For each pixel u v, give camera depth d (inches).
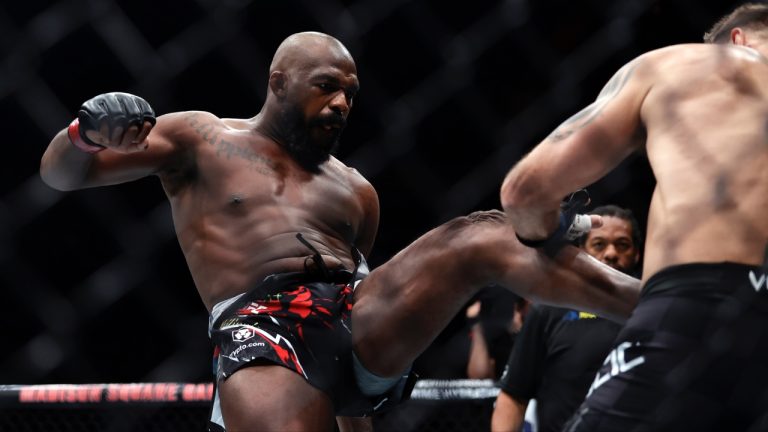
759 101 122.6
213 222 161.8
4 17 290.5
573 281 142.3
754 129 120.0
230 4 182.7
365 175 374.3
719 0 315.3
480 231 147.8
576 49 346.9
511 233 146.3
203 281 162.4
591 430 112.5
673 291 113.6
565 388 202.8
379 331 150.9
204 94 346.9
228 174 163.6
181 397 199.6
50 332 362.0
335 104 167.3
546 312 207.9
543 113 357.4
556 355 204.8
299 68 167.9
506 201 128.2
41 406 199.6
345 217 171.9
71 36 323.3
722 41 142.0
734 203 116.2
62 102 337.4
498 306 245.3
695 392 109.3
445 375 311.0
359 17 319.0
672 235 116.6
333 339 151.7
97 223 367.6
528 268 143.4
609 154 124.7
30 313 364.5
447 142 374.6
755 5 142.3
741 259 113.5
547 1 345.1
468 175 373.4
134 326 367.9
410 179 375.2
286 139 170.1
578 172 123.1
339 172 177.5
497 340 245.3
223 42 192.2
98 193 366.9
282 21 324.8
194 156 164.6
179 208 166.4
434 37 352.5
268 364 146.4
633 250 212.4
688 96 123.8
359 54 328.2
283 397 142.8
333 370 150.4
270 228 161.3
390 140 370.6
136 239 368.2
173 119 164.6
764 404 109.7
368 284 156.4
